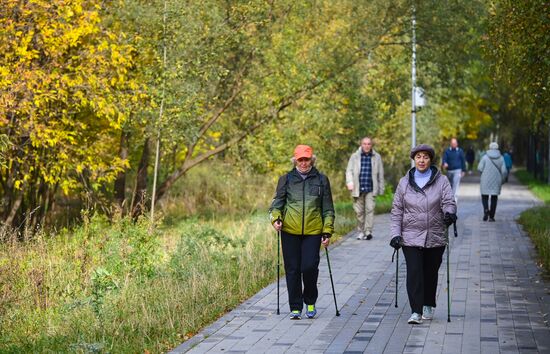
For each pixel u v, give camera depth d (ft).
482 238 102.83
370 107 138.51
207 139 132.77
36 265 66.49
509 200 178.19
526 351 46.16
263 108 123.75
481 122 268.41
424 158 54.75
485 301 61.46
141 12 104.27
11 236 72.43
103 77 99.66
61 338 49.78
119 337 49.83
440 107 223.10
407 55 131.85
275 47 117.29
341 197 165.99
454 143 142.61
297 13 118.21
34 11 92.07
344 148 154.51
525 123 267.80
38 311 57.26
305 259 55.72
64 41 93.66
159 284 63.52
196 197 146.51
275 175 127.44
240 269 71.41
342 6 124.77
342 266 80.18
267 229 100.27
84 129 104.17
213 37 109.60
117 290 60.54
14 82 89.86
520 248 92.58
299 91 123.54
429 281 55.31
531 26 74.02
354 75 129.90
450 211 54.03
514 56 76.89
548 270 75.46
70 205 129.39
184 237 82.07
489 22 80.38
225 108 122.11
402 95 143.02
